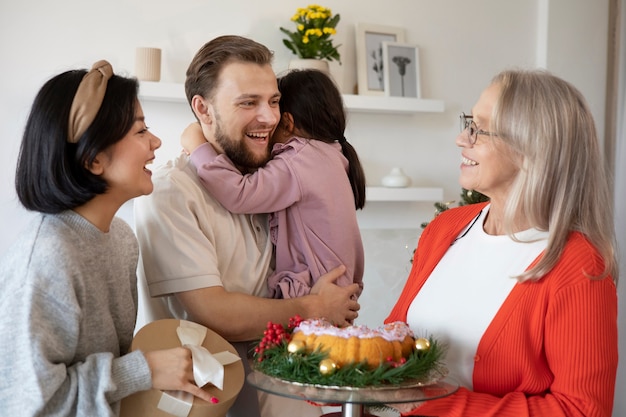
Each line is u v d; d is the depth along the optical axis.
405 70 3.80
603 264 1.42
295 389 1.30
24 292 1.32
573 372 1.38
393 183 3.72
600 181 1.47
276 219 1.90
